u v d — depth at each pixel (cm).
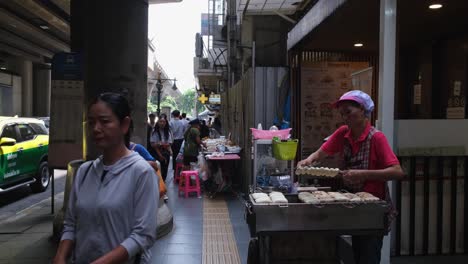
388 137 430
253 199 295
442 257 471
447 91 728
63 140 673
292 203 291
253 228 280
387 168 289
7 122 869
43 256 502
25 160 893
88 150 599
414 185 473
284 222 281
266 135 551
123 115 207
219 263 467
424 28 665
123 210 196
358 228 285
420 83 810
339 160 428
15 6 1543
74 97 668
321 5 589
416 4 531
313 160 337
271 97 803
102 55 597
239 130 1003
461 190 482
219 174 893
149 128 1059
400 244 474
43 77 3362
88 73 604
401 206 474
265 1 881
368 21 585
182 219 668
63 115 670
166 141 996
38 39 2220
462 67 682
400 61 858
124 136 211
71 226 210
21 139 903
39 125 1011
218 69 2105
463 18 602
